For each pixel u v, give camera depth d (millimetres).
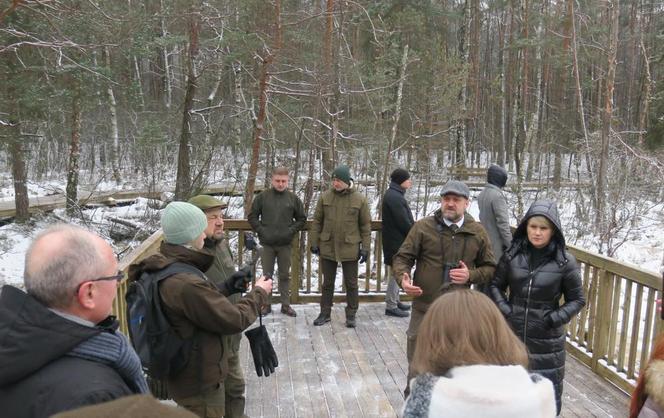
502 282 3084
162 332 2195
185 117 12016
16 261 12250
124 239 12922
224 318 2227
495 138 30016
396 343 4734
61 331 1196
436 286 3412
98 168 22125
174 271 2225
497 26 32812
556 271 2869
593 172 14141
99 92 9883
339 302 5855
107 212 15062
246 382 3955
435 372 1354
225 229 5688
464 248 3391
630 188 13273
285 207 5258
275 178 5195
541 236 2848
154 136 14383
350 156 14008
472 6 25062
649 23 26938
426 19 17812
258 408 3578
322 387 3887
